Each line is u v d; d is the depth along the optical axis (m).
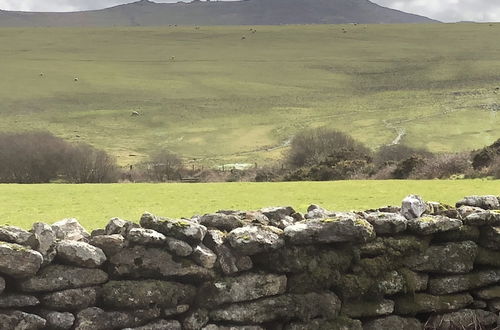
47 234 9.73
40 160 78.81
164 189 37.53
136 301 10.03
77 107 195.88
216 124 174.88
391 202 27.42
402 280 11.44
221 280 10.53
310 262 10.91
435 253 11.71
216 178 79.81
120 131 167.12
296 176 64.81
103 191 36.28
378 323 11.32
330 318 10.99
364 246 11.26
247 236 10.55
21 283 9.53
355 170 63.03
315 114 184.00
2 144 80.56
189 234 10.40
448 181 40.22
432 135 146.75
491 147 53.25
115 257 10.14
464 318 11.91
